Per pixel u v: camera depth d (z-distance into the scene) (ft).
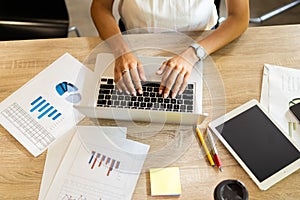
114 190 3.08
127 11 4.31
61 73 3.67
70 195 3.07
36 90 3.59
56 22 5.27
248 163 3.16
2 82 3.64
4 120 3.43
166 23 4.23
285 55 3.76
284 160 3.16
